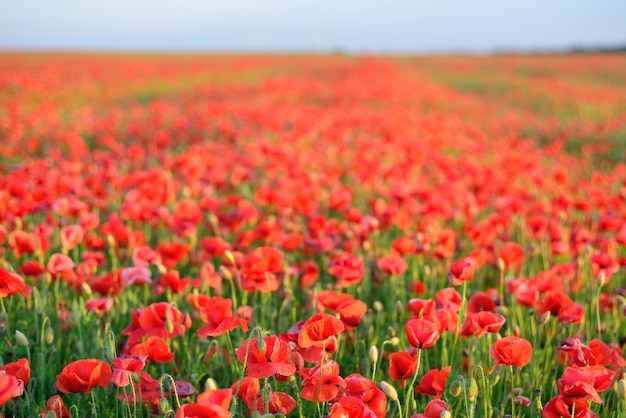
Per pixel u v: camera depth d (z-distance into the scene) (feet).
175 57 235.81
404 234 19.51
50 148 35.83
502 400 10.57
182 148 37.63
